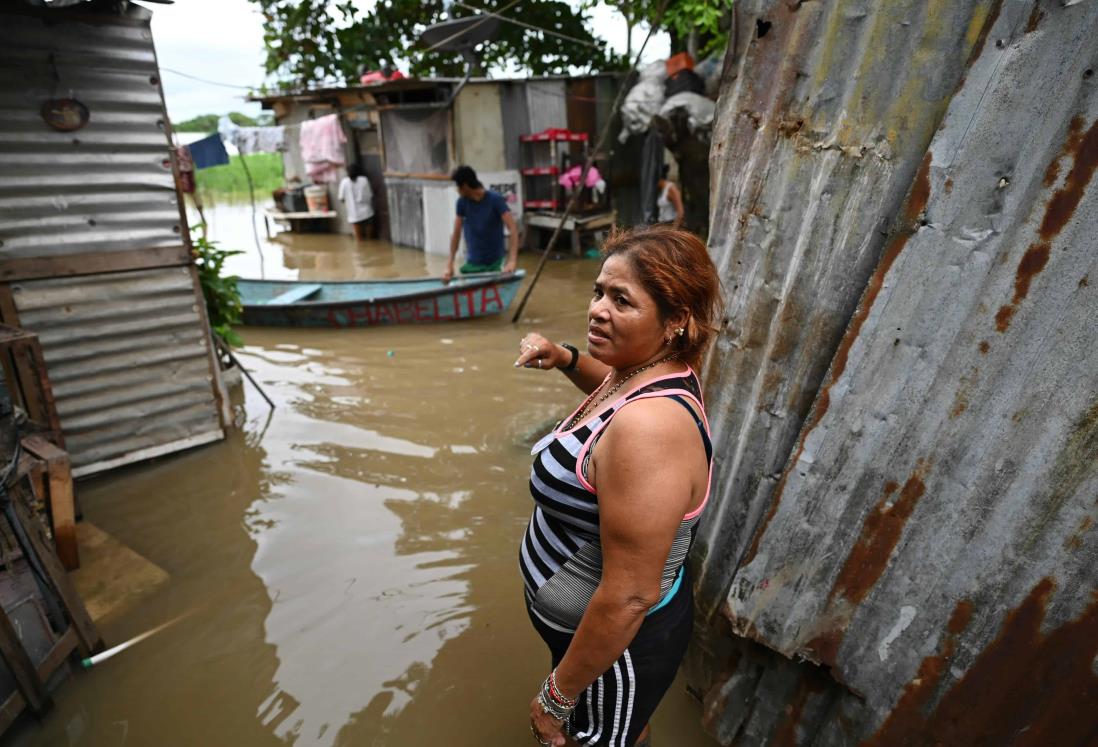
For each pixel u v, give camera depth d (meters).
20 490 2.70
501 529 3.70
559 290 9.28
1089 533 1.49
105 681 2.72
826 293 2.01
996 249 1.61
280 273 11.59
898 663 1.82
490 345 6.87
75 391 4.30
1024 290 1.57
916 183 1.74
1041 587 1.57
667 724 2.44
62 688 2.69
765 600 2.10
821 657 1.97
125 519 3.91
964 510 1.69
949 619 1.72
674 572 1.55
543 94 12.27
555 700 1.52
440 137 12.16
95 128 4.06
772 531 2.08
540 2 13.85
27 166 3.91
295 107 15.79
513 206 12.55
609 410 1.46
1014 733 1.62
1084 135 1.46
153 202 4.34
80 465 4.39
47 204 4.01
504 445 4.67
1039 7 1.52
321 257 12.96
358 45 14.27
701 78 11.21
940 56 1.74
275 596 3.20
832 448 1.94
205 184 25.36
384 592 3.21
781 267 2.15
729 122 2.28
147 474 4.45
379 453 4.60
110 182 4.17
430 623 3.00
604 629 1.38
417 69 14.97
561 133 11.50
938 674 1.75
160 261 4.43
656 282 1.40
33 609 2.64
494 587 3.23
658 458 1.32
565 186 11.61
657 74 11.66
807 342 2.06
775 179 2.13
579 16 14.12
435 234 12.80
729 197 2.31
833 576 1.95
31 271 4.03
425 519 3.81
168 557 3.53
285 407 5.43
